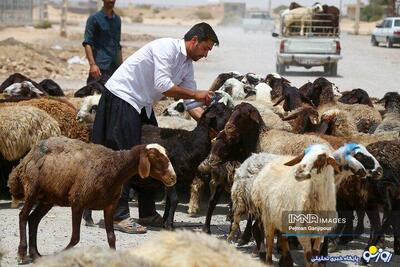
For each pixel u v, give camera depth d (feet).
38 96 54.54
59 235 36.73
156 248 16.16
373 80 118.62
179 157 39.22
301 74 131.85
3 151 41.70
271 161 31.35
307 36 133.08
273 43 224.94
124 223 37.86
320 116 47.19
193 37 37.19
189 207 42.45
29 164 32.07
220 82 61.87
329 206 28.17
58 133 43.06
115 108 37.29
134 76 37.37
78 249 15.30
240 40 239.30
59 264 14.57
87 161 31.55
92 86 55.98
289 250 34.12
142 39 208.64
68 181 31.45
